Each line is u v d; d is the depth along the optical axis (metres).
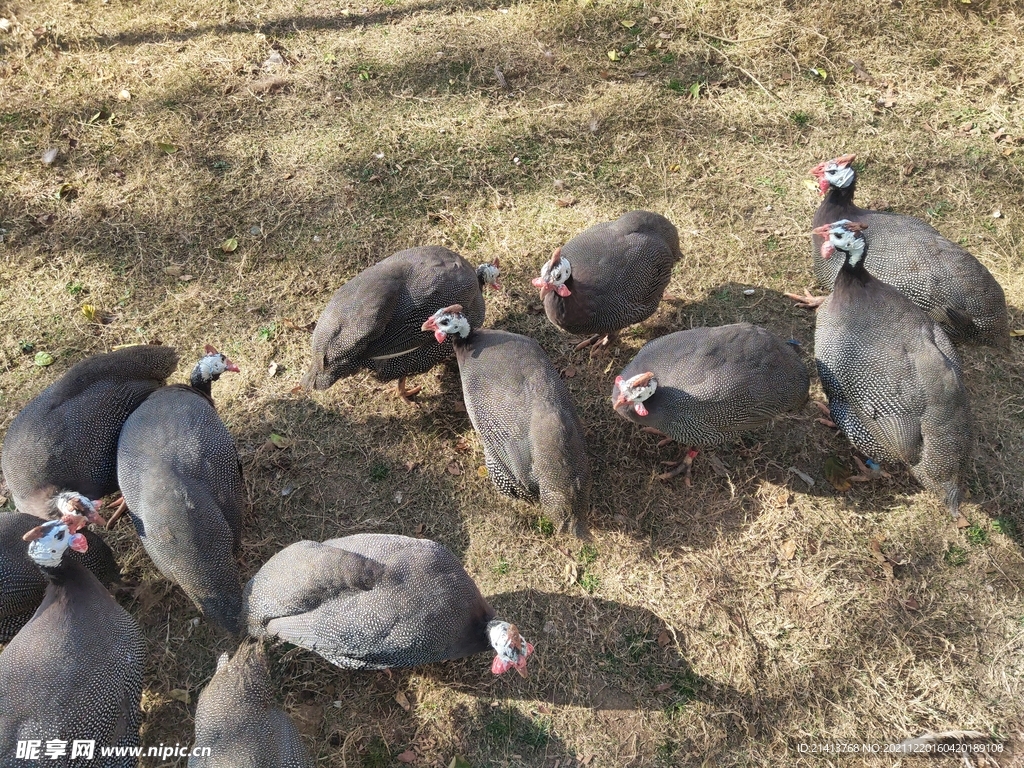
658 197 1.93
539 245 1.86
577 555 1.46
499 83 2.15
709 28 2.25
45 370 1.67
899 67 2.15
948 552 1.44
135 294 1.78
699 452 1.56
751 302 1.76
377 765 1.27
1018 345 1.68
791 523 1.48
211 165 1.98
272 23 2.28
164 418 1.35
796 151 2.00
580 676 1.34
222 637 1.38
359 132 2.04
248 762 1.11
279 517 1.50
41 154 1.98
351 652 1.22
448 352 1.61
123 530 1.49
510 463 1.40
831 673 1.33
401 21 2.29
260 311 1.76
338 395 1.65
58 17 2.27
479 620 1.25
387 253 1.84
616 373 1.67
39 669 1.13
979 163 1.95
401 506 1.52
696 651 1.36
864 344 1.42
